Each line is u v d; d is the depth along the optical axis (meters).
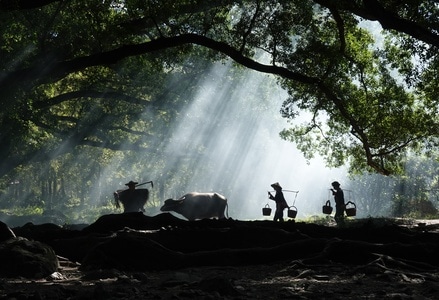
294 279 9.98
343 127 37.19
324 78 30.98
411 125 34.47
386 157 35.78
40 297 7.96
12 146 46.47
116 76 51.34
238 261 11.98
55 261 11.52
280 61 31.61
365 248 11.55
